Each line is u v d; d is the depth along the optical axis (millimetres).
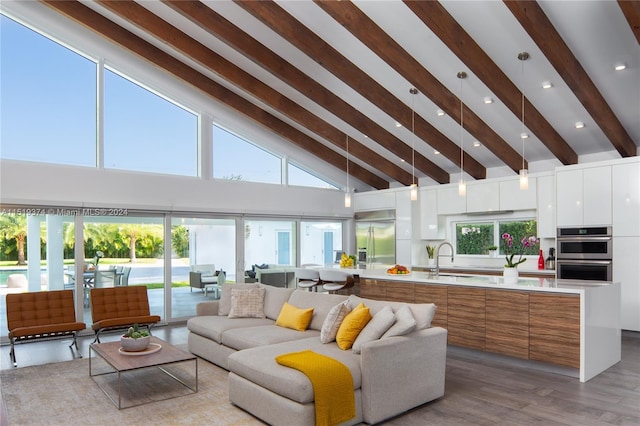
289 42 5973
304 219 9594
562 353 4441
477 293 5113
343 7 5031
